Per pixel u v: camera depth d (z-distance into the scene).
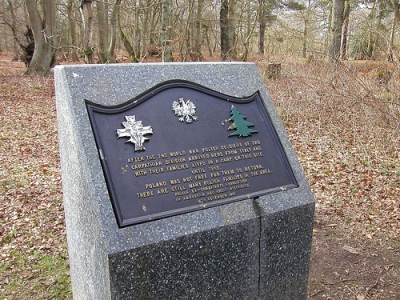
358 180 2.48
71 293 1.44
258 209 1.08
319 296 1.41
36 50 8.08
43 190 2.39
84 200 0.97
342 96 3.23
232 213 1.04
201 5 7.84
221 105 1.18
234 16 7.77
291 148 1.23
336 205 2.18
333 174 2.61
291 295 1.21
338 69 3.53
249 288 1.12
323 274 1.54
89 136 0.97
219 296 1.06
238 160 1.13
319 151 3.06
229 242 1.04
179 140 1.07
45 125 4.13
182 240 0.96
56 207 2.15
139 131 1.02
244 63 1.29
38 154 3.17
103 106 1.01
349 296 1.40
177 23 7.29
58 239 1.82
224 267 1.05
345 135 3.33
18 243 1.78
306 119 3.73
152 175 1.00
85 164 0.94
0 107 4.95
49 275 1.54
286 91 3.90
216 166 1.09
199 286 1.02
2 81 7.01
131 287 0.91
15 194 2.32
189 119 1.11
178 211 0.98
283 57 5.36
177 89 1.13
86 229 0.99
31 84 6.68
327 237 1.84
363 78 3.28
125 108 1.04
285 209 1.12
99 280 0.95
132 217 0.93
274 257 1.14
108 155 0.97
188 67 1.17
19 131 3.86
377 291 1.43
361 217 2.02
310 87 3.52
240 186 1.09
